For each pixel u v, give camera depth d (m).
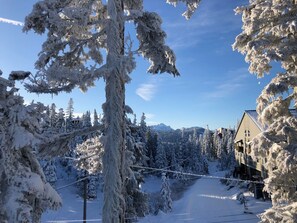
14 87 9.04
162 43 9.53
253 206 40.03
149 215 44.91
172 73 10.15
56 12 8.11
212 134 152.50
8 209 8.16
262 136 11.59
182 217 42.72
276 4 11.23
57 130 9.19
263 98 12.05
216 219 38.06
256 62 11.65
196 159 95.75
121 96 8.55
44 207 9.36
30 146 9.23
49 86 8.06
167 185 50.81
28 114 8.77
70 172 72.62
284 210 11.37
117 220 7.96
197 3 9.11
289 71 11.85
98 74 8.00
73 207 55.75
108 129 8.30
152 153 87.31
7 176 8.48
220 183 68.25
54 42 8.47
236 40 12.31
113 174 8.09
